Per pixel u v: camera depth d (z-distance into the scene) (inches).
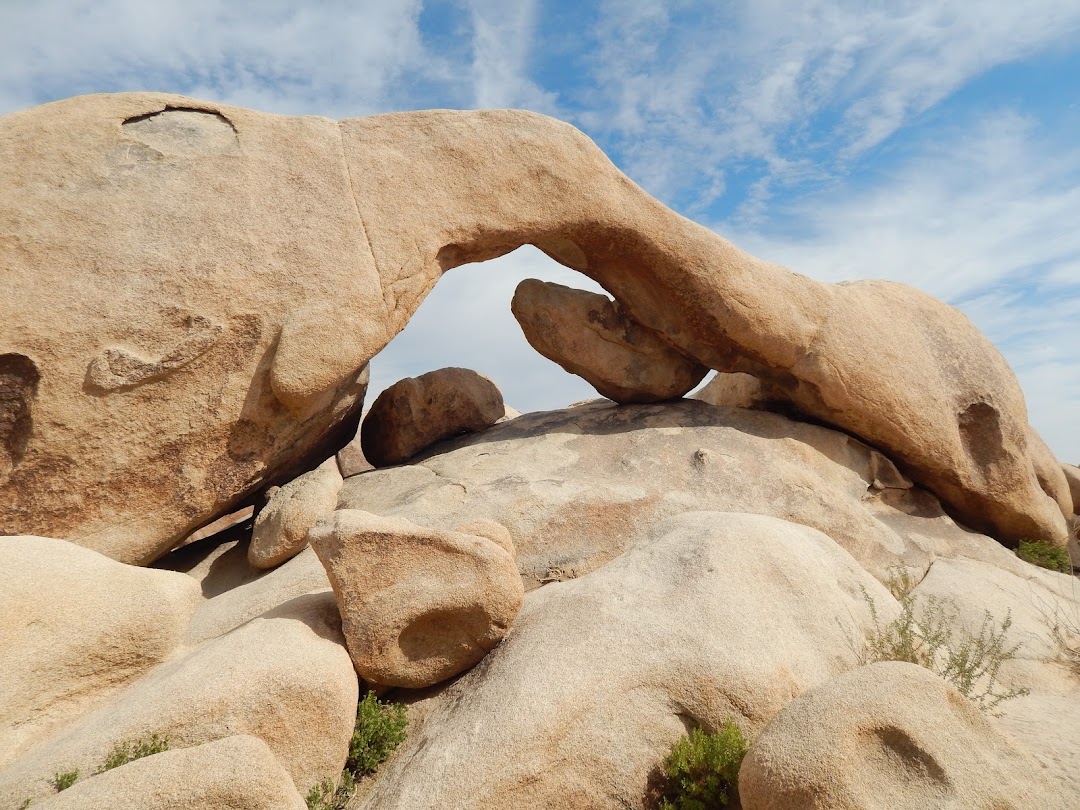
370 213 296.4
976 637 278.5
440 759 176.9
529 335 393.7
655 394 395.2
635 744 181.8
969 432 397.4
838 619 227.9
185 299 261.1
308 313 276.2
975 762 149.4
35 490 248.2
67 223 253.3
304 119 303.7
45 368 243.9
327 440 344.2
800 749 149.8
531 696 183.8
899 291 409.7
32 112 265.4
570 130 343.9
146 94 281.4
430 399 382.3
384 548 210.1
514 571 220.2
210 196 273.4
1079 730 205.0
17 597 179.2
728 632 202.1
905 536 350.0
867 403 368.8
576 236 348.2
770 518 271.3
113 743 161.5
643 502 310.0
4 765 167.6
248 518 359.3
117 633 191.0
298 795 145.8
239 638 196.7
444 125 321.7
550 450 344.5
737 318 356.8
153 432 262.1
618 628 203.6
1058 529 409.4
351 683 194.7
